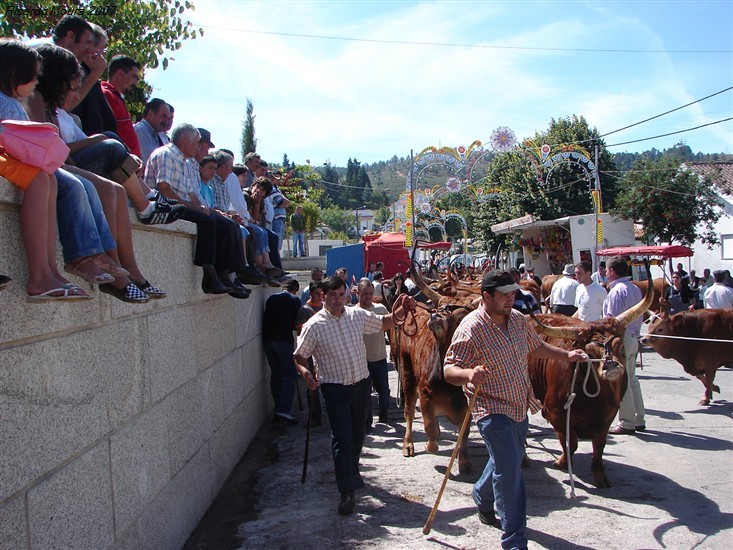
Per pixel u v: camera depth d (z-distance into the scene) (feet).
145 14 29.78
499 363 15.08
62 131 13.46
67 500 10.45
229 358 22.79
